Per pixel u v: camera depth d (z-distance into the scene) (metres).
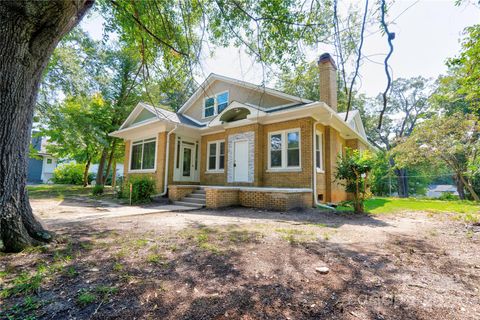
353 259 3.29
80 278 2.55
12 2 2.75
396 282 2.60
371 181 8.00
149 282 2.50
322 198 10.16
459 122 13.61
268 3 4.25
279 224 5.66
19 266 2.81
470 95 8.41
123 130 13.42
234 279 2.62
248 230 4.93
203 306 2.07
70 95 12.83
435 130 14.48
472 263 3.19
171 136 12.35
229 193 9.15
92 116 16.52
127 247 3.66
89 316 1.88
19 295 2.18
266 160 10.33
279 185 9.80
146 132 13.36
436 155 14.80
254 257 3.31
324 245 3.93
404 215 7.35
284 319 1.91
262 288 2.42
